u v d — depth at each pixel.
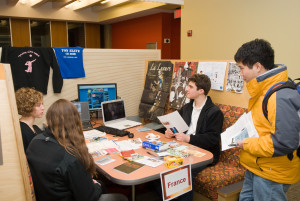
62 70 3.22
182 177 1.75
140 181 1.62
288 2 3.55
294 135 1.28
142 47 8.19
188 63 3.13
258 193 1.51
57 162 1.36
